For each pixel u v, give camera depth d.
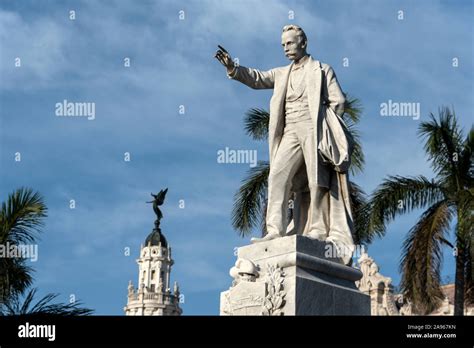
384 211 25.00
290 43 17.08
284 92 17.00
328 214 16.58
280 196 16.58
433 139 25.20
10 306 21.86
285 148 16.73
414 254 23.58
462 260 24.23
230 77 17.08
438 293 23.45
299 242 15.58
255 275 15.70
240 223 26.38
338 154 16.48
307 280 15.31
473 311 29.58
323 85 16.86
